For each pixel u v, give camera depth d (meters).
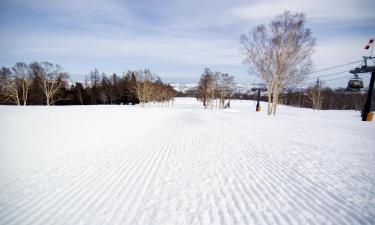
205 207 4.01
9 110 27.95
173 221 3.54
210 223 3.48
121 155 7.77
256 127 14.77
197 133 12.74
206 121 19.80
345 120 20.88
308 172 5.73
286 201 4.19
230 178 5.44
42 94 58.94
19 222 3.59
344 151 7.86
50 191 4.77
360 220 3.48
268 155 7.54
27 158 7.30
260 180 5.27
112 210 3.93
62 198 4.44
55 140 10.35
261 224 3.43
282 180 5.24
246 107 62.00
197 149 8.66
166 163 6.78
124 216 3.71
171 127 15.58
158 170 6.12
